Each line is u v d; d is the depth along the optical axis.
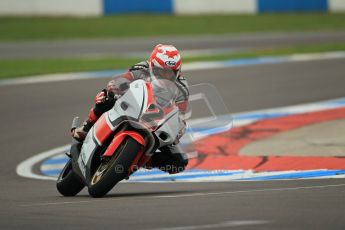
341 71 63.62
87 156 24.86
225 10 116.31
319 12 117.12
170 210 20.47
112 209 21.12
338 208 19.94
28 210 21.83
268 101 52.06
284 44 86.19
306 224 17.62
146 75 25.06
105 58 77.31
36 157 38.75
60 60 76.31
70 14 111.19
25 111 50.34
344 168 31.23
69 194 26.77
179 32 99.31
